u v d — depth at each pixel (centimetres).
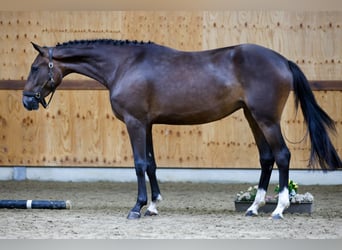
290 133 1194
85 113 1222
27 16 1220
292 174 1205
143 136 804
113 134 1222
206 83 790
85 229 730
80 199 1012
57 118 1226
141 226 748
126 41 836
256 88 777
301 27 1191
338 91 1183
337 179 1202
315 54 1191
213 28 1204
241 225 751
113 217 817
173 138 1211
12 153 1239
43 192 1094
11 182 1213
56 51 836
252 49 790
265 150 819
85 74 846
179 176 1224
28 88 834
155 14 1209
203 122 812
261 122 781
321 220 786
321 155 783
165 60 809
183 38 1208
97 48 834
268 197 848
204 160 1209
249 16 1199
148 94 801
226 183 1213
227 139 1205
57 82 842
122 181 1234
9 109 1231
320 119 788
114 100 809
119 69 822
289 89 791
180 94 794
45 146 1233
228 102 792
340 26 1184
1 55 1225
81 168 1237
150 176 834
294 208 841
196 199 1015
